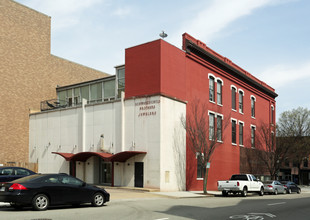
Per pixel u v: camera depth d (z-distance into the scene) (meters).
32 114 36.16
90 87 36.38
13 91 35.03
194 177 30.11
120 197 20.11
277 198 24.58
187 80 30.50
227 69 37.25
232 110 37.91
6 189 12.94
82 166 31.00
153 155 26.52
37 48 38.19
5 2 34.81
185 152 29.20
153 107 27.05
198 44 32.91
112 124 29.36
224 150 35.50
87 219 11.01
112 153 28.89
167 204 17.05
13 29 35.50
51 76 39.72
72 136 32.25
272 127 48.62
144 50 28.39
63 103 38.81
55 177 13.84
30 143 35.84
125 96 28.97
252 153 41.75
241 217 12.46
